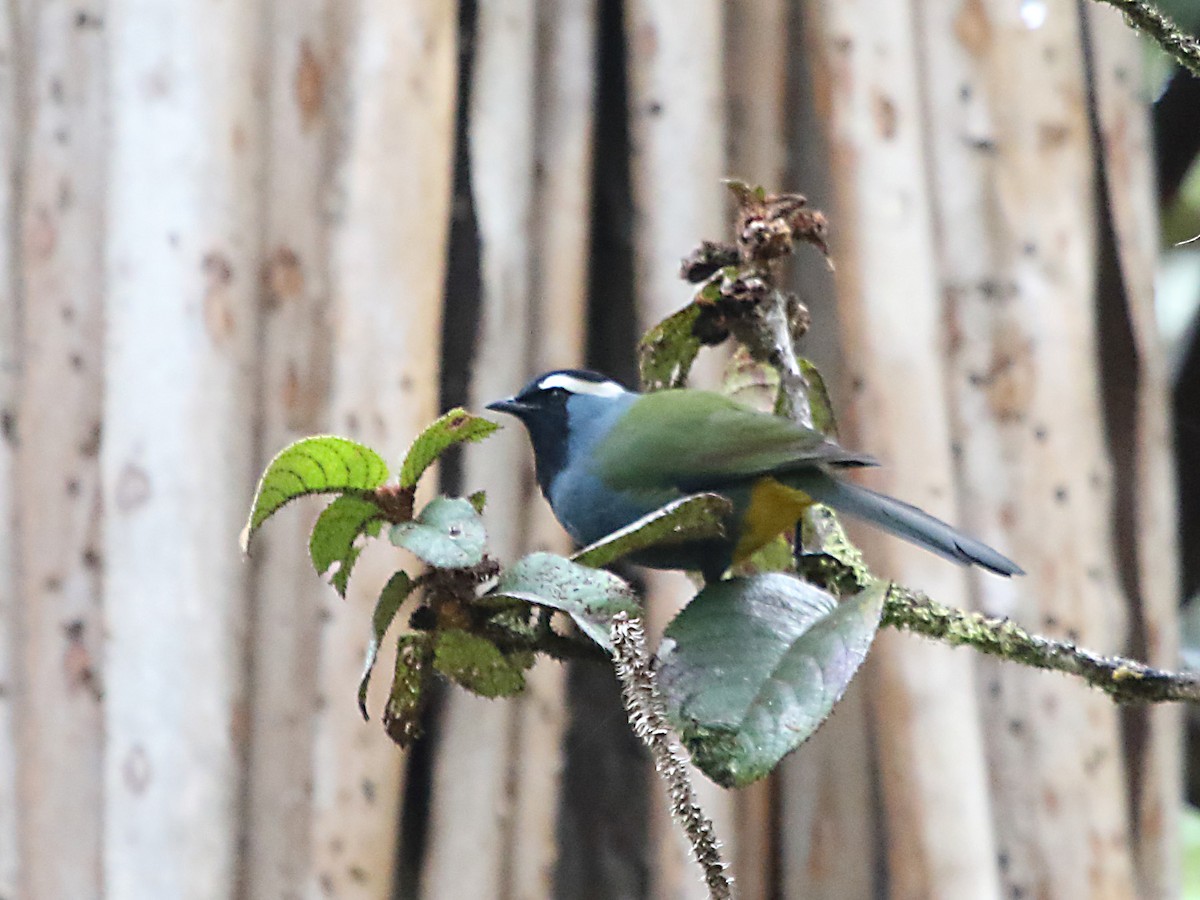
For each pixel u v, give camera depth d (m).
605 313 10.06
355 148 8.95
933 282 8.94
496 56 9.27
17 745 8.67
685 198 9.14
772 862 8.84
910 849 8.20
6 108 9.12
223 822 8.27
